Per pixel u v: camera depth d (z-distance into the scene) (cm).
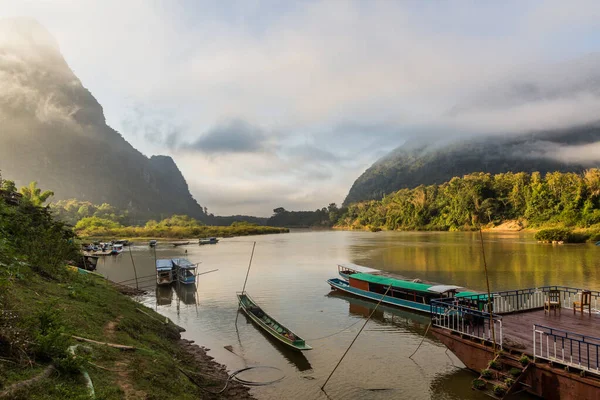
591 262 5175
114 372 1162
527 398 1379
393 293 3244
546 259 5534
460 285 3847
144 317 2212
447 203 15912
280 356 2050
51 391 822
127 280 4438
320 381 1748
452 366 1880
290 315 2945
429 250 7319
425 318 2822
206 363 1895
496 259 5691
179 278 4284
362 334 2444
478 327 1702
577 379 1173
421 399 1564
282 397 1593
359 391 1650
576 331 1566
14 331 937
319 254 7300
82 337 1323
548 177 12725
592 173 11088
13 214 2188
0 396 713
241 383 1706
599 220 9262
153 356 1484
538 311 1908
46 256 2119
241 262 6206
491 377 1426
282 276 4750
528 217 12638
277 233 18338
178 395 1232
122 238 12525
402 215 17488
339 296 3600
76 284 2125
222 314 2922
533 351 1366
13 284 1438
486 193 14412
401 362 1962
